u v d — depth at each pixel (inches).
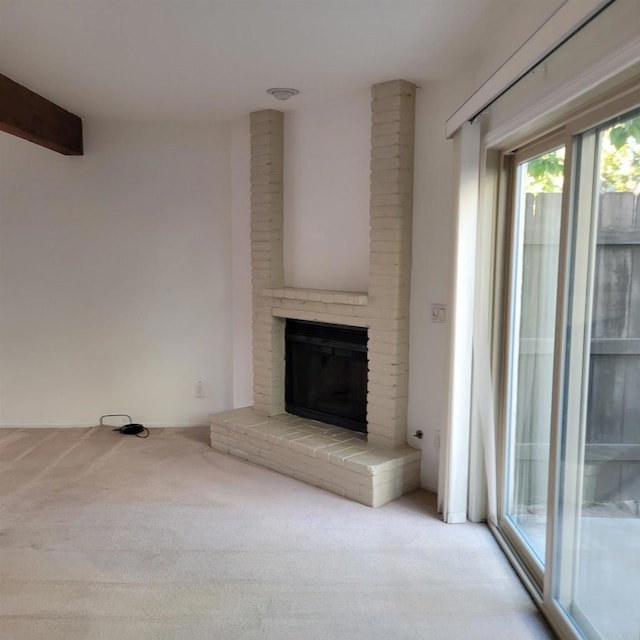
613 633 78.3
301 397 163.8
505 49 97.4
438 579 98.6
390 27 99.5
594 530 84.7
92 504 127.2
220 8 91.9
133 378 183.6
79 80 131.3
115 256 179.0
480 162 110.3
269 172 157.3
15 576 99.0
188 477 142.7
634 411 74.8
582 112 77.7
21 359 182.2
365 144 140.6
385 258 132.3
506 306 114.3
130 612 89.4
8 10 92.7
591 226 82.4
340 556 105.7
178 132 173.6
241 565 102.7
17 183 176.2
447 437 117.8
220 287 178.1
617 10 60.6
